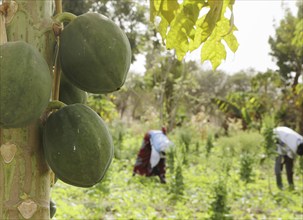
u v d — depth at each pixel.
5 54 1.32
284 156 12.51
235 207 10.02
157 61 24.97
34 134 1.45
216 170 14.82
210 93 44.56
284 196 11.05
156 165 12.45
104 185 8.88
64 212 8.09
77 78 1.47
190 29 1.94
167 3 1.94
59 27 1.49
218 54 2.29
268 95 24.19
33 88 1.31
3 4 1.44
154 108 29.44
